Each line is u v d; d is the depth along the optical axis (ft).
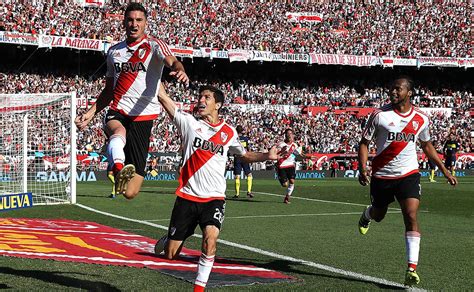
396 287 22.40
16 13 128.57
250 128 135.23
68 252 27.63
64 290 20.27
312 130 138.82
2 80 128.88
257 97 148.87
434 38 162.20
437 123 148.46
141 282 21.85
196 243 32.14
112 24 137.18
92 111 21.57
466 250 31.37
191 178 19.79
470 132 147.33
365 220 26.73
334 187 82.99
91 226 38.63
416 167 23.94
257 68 155.63
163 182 94.27
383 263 27.32
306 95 154.51
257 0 159.22
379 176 24.27
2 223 38.68
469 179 111.24
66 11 135.44
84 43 124.36
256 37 151.02
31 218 43.04
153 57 20.93
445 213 51.80
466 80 168.14
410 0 171.83
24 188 55.06
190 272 23.71
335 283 22.68
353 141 138.21
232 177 115.14
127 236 34.09
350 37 158.61
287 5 161.48
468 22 167.53
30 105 52.60
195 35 145.89
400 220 45.27
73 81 135.74
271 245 32.32
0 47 131.75
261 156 20.62
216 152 19.89
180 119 20.10
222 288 21.17
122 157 19.52
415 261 22.27
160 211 49.11
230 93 149.28
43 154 78.59
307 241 33.99
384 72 164.35
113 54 21.20
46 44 120.37
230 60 138.62
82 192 68.59
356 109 147.84
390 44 159.22
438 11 168.96
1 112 53.26
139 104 21.17
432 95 164.76
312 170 123.44
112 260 25.88
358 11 165.37
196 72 151.74
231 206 54.90
